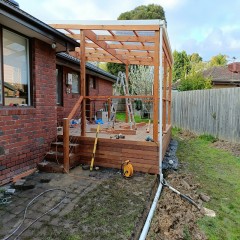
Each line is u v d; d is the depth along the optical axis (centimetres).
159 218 333
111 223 284
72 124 809
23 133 446
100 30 530
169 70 902
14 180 420
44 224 279
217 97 909
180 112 1234
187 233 303
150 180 435
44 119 509
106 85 1329
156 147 482
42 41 495
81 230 268
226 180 513
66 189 385
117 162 511
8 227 272
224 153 738
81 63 534
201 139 966
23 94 465
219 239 304
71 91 876
